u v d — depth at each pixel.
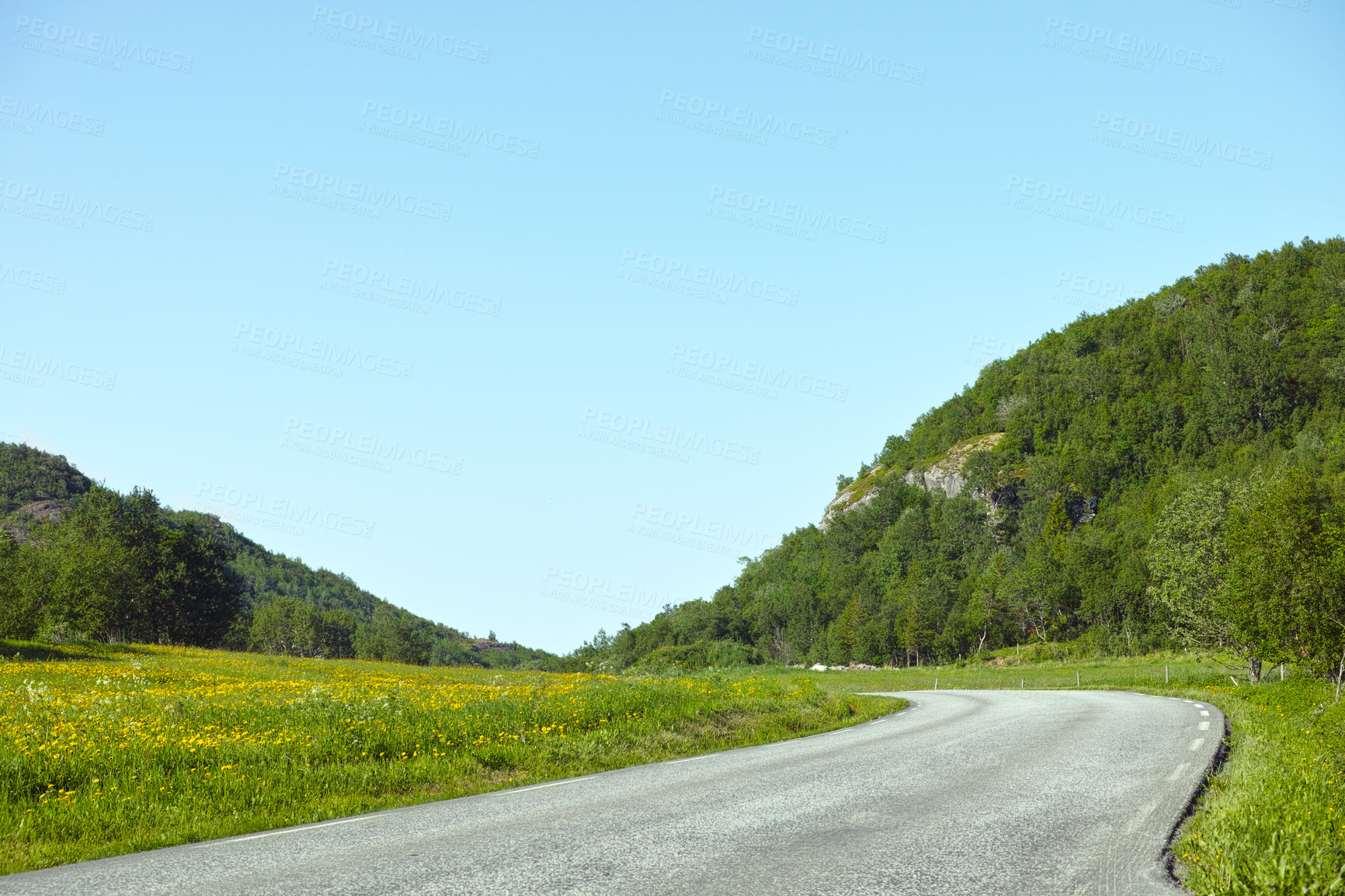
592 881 5.52
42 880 5.91
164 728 12.88
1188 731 13.61
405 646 135.88
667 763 11.76
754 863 5.94
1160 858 6.05
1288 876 5.00
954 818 7.44
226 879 5.79
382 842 6.85
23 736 11.00
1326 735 12.66
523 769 11.23
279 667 39.22
